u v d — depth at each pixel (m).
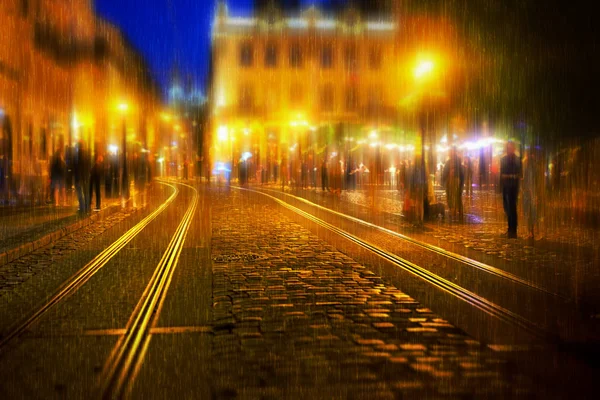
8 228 14.33
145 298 7.45
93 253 11.41
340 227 16.02
